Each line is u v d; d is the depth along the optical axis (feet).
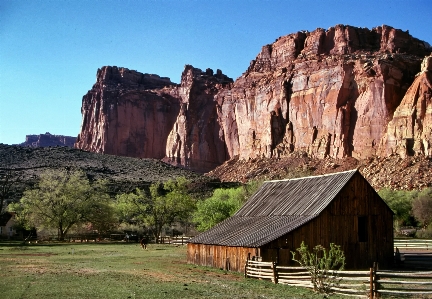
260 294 77.61
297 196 124.06
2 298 70.90
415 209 269.23
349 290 78.43
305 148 492.54
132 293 76.13
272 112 536.01
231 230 123.85
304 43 577.43
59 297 71.92
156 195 256.52
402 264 117.91
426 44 536.42
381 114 430.20
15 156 436.76
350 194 114.32
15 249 177.78
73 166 424.05
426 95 400.26
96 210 243.19
